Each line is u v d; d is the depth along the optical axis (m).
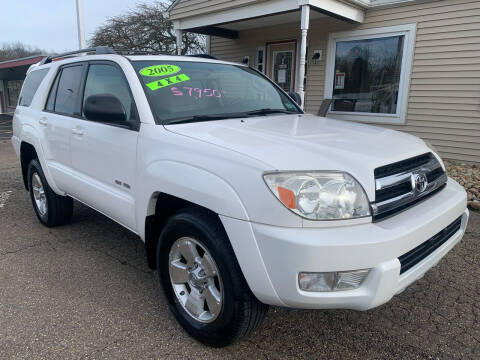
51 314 2.72
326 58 9.17
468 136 7.44
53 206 4.19
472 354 2.36
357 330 2.59
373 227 1.92
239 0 8.38
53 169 3.84
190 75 3.17
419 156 2.48
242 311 2.12
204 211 2.27
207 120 2.81
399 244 1.92
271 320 2.70
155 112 2.69
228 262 2.09
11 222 4.62
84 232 4.30
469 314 2.77
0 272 3.34
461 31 7.16
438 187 2.58
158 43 21.45
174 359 2.28
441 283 3.20
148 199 2.54
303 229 1.86
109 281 3.20
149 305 2.85
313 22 9.22
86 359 2.27
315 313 2.79
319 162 1.99
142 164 2.59
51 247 3.88
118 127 2.86
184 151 2.31
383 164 2.11
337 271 1.82
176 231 2.40
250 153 2.06
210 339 2.33
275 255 1.86
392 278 1.90
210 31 10.40
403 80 8.03
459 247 3.88
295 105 3.77
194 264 2.36
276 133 2.46
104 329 2.56
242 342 2.45
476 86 7.18
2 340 2.43
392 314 2.78
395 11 7.88
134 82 2.83
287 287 1.86
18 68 21.97
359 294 1.87
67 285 3.12
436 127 7.80
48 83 4.10
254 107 3.32
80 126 3.31
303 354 2.35
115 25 21.69
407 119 8.15
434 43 7.52
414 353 2.37
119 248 3.87
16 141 4.70
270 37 10.22
